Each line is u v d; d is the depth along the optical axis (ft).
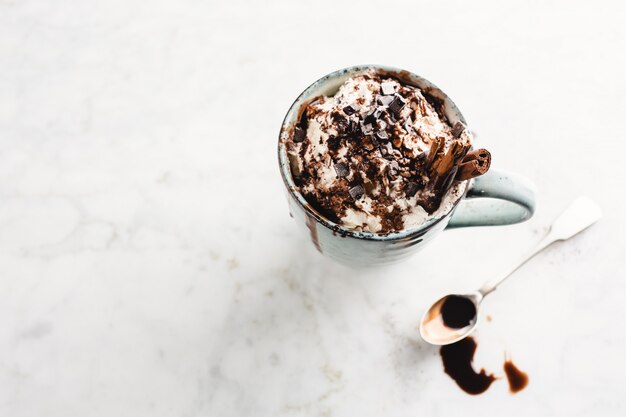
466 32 1.50
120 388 1.22
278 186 1.37
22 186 1.38
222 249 1.32
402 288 1.29
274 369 1.23
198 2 1.54
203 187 1.37
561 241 1.30
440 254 1.31
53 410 1.21
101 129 1.42
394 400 1.21
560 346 1.24
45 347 1.25
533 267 1.29
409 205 1.04
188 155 1.39
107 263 1.31
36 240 1.33
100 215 1.35
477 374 1.22
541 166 1.37
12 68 1.49
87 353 1.24
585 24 1.51
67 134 1.42
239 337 1.25
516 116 1.41
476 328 1.25
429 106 1.08
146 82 1.47
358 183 1.04
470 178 0.99
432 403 1.21
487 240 1.32
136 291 1.29
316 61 1.48
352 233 1.00
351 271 1.30
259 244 1.32
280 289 1.29
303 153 1.05
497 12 1.52
